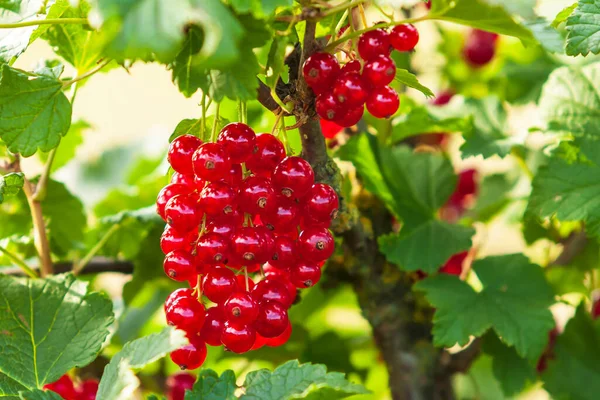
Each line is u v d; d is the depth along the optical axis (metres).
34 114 0.47
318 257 0.46
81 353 0.50
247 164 0.46
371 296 0.58
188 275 0.45
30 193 0.55
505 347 0.58
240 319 0.45
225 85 0.44
